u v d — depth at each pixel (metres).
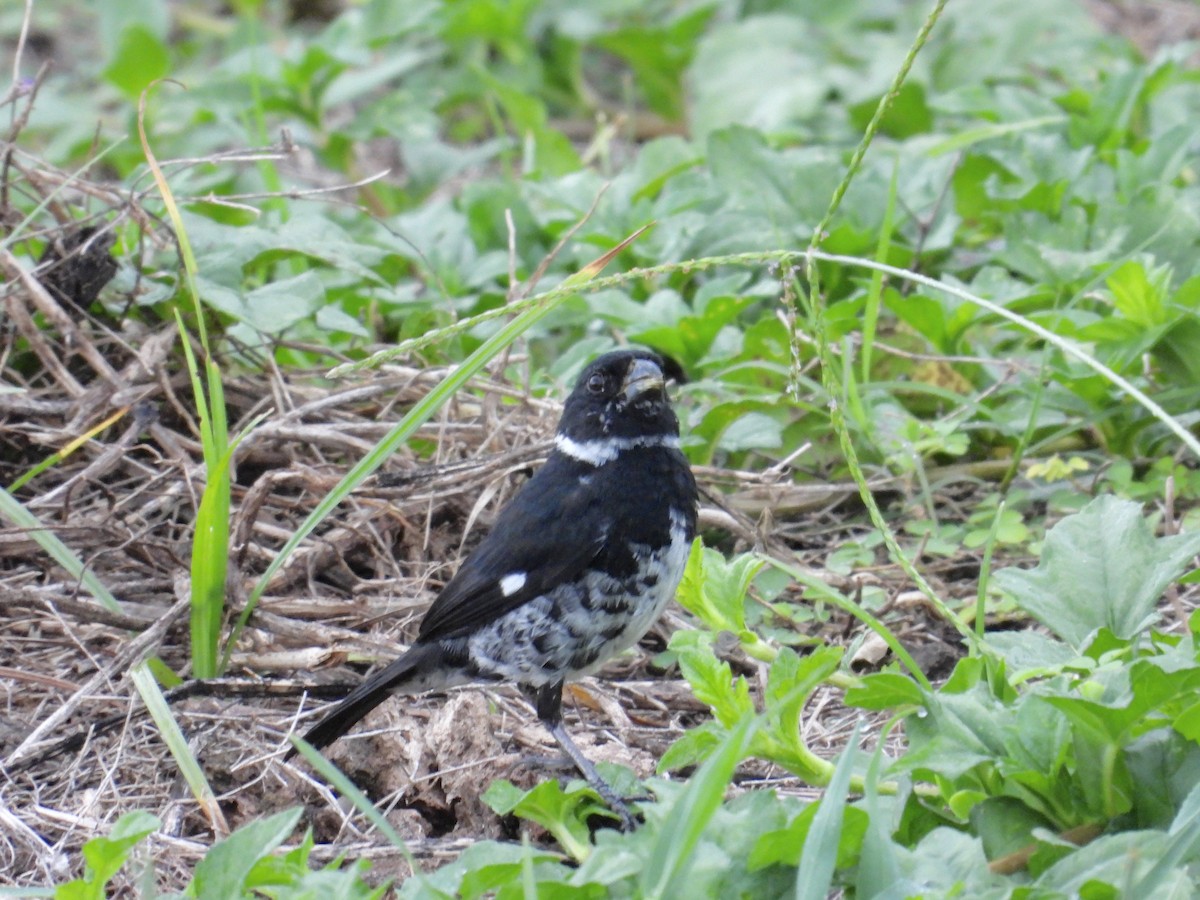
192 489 9.52
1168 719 6.20
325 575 9.76
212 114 15.68
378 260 10.91
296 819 5.92
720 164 12.84
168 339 10.29
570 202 12.91
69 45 21.12
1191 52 15.92
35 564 9.65
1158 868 5.28
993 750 6.09
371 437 10.34
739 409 10.05
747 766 7.88
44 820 7.55
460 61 18.67
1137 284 9.99
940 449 10.37
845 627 9.27
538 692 8.18
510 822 7.54
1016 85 16.52
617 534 7.92
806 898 5.34
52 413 10.09
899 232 12.52
